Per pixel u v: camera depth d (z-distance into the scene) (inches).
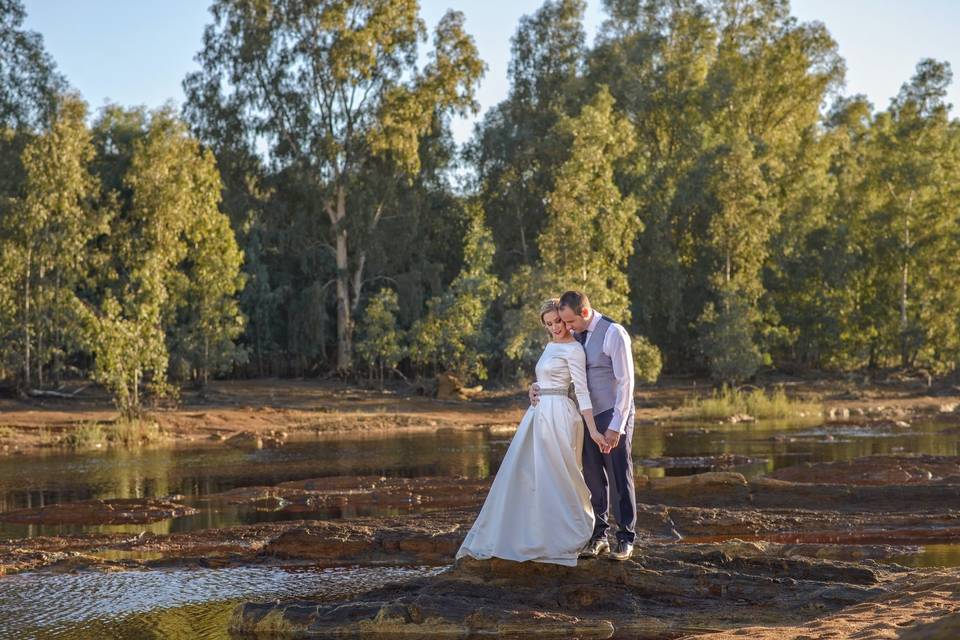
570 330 284.5
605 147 1560.0
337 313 1865.2
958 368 1883.6
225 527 475.2
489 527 287.6
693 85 2073.1
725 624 268.4
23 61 1700.3
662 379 1847.9
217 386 1635.1
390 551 395.5
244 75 1780.3
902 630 221.6
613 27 2224.4
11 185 1617.9
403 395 1589.6
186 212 1558.8
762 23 2202.3
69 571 378.9
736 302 1640.0
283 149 1792.6
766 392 1699.1
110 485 689.6
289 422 1253.7
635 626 267.7
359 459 850.8
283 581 353.1
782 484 532.4
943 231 1866.4
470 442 1030.4
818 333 1840.6
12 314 1403.8
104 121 2030.0
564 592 281.3
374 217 1811.0
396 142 1749.5
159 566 388.2
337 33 1776.6
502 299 1797.5
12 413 1250.0
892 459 673.6
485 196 1952.5
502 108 2001.7
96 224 1529.3
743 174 1739.7
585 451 288.0
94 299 1683.1
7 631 290.8
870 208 1967.3
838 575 301.6
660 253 1803.6
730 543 366.0
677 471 711.1
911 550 397.1
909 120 2009.1
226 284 1562.5
